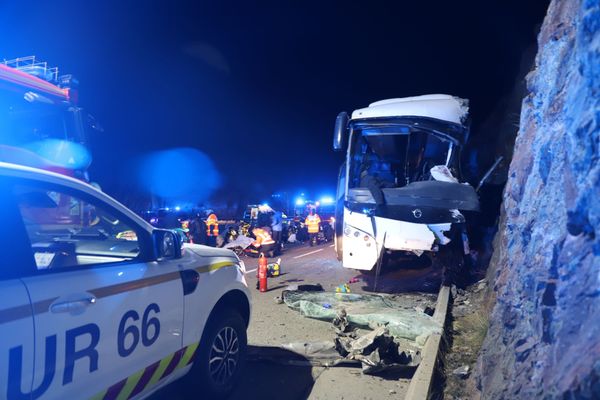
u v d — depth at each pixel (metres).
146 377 2.82
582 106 1.85
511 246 3.61
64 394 2.21
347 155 8.04
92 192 2.72
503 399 2.29
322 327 5.75
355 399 3.74
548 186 2.53
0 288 1.99
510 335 2.73
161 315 2.96
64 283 2.29
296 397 3.80
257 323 5.95
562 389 1.55
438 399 3.66
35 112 6.03
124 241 3.62
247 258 13.84
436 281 8.64
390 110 7.84
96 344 2.41
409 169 8.10
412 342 5.08
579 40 1.92
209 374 3.51
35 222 3.68
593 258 1.71
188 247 3.74
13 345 1.95
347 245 7.67
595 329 1.55
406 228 7.29
